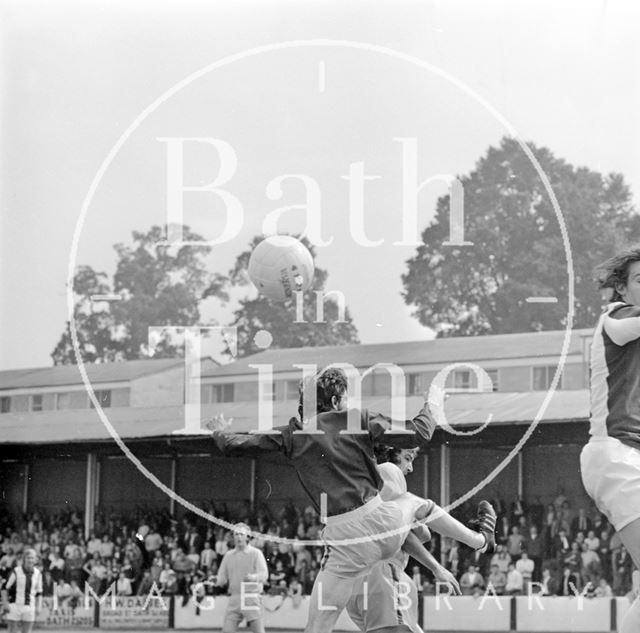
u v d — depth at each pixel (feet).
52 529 42.98
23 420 40.40
